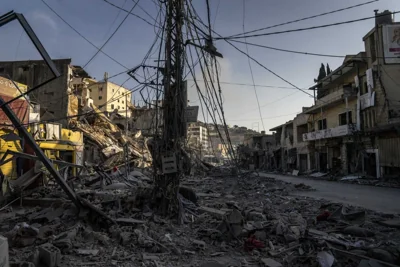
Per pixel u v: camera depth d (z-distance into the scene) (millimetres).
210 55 9609
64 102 34469
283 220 9602
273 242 7379
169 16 9430
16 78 35094
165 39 9562
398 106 29031
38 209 11266
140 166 39031
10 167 18531
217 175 33188
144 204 9953
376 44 30672
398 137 27750
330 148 41312
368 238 8039
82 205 9109
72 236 7270
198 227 8594
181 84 9648
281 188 22531
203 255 6594
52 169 8891
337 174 37312
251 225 8297
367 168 32500
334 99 37625
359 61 33281
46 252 5797
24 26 6398
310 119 47625
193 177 31234
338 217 10125
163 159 9414
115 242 7242
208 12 9602
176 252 6609
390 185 25484
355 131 33562
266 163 66938
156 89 9844
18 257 6145
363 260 5734
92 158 34688
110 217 8727
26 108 21812
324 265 5680
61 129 27031
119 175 23047
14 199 12508
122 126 54312
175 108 9531
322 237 7570
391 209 13352
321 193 20391
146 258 6223
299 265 6000
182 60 9516
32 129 22016
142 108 13625
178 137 9617
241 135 105312
